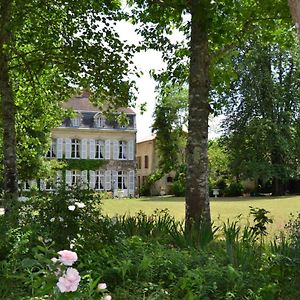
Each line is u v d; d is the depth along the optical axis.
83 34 13.64
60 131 66.75
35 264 4.05
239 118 49.62
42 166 34.66
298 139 48.66
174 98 60.44
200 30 10.76
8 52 13.18
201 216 10.11
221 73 12.84
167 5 11.25
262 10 11.69
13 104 13.59
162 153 63.22
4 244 6.49
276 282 5.59
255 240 8.12
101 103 15.14
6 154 13.34
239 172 49.38
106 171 68.31
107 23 13.44
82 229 7.65
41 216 7.65
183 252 6.70
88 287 3.96
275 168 48.72
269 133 47.53
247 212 25.47
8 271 5.52
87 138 67.81
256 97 49.09
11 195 8.60
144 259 5.87
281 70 50.38
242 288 5.30
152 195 67.81
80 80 14.27
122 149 69.25
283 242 6.75
